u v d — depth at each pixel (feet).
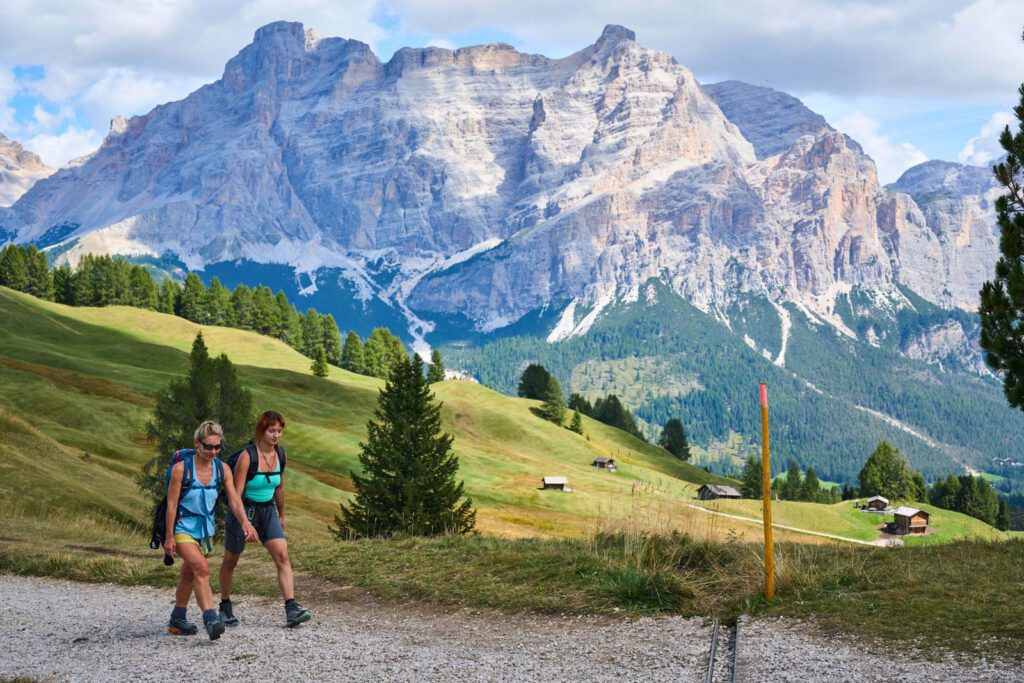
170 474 36.83
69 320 511.40
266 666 31.24
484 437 465.06
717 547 47.78
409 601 44.06
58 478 137.39
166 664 31.83
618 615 38.19
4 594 49.75
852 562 43.78
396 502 117.39
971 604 34.58
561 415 552.00
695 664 29.96
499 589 43.83
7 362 326.85
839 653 30.19
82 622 41.11
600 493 339.16
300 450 314.14
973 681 26.37
